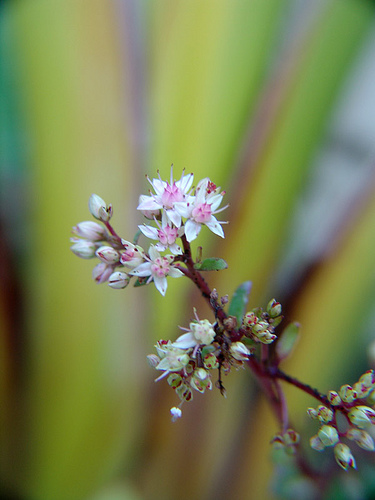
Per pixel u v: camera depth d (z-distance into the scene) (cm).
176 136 18
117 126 18
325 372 17
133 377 18
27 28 18
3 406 17
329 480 14
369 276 17
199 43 18
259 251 18
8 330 17
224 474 17
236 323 11
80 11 18
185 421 17
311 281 17
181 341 11
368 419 11
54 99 18
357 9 19
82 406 17
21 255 18
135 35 18
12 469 17
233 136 18
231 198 18
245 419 17
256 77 18
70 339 18
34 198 18
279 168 18
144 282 12
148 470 17
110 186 18
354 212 18
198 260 12
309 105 18
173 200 12
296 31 19
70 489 17
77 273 18
